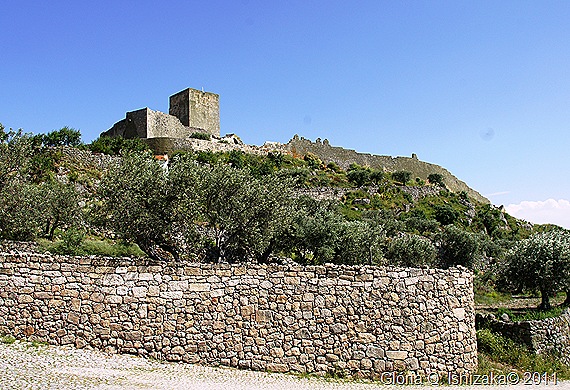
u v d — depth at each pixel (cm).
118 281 1428
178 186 2136
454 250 4953
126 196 2092
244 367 1455
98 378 1178
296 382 1390
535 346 2080
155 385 1189
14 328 1359
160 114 8081
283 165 8144
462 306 1686
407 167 11475
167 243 2212
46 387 1058
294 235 3128
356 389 1383
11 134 2600
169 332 1432
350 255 3428
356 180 8388
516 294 3791
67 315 1388
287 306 1511
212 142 7756
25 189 2748
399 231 5747
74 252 2538
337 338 1527
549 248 2888
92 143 6141
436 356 1609
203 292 1468
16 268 1384
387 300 1586
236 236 2455
